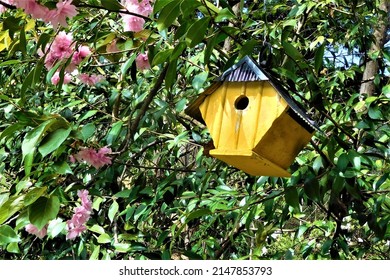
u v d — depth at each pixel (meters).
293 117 1.12
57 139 1.03
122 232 1.77
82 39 1.49
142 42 1.47
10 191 1.37
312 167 1.34
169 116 1.61
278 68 1.17
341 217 1.41
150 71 1.78
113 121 1.68
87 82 1.82
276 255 1.67
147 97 1.46
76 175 1.70
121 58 1.74
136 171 2.21
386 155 1.45
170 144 1.67
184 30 1.14
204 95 1.15
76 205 1.49
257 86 1.09
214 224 1.84
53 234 1.33
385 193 1.45
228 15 1.09
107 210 1.80
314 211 2.16
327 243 1.44
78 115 1.96
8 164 2.03
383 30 1.80
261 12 1.77
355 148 1.29
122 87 1.78
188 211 1.50
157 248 1.53
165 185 1.56
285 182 1.45
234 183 2.08
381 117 1.26
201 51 1.77
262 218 1.96
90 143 1.41
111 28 1.62
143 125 1.78
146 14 1.39
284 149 1.15
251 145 1.07
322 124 1.51
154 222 1.97
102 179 1.56
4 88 1.93
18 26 1.29
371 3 1.85
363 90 1.69
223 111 1.12
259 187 1.56
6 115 1.84
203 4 1.08
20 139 1.79
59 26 1.32
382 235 1.33
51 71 1.26
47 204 1.04
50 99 1.96
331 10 2.00
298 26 1.91
